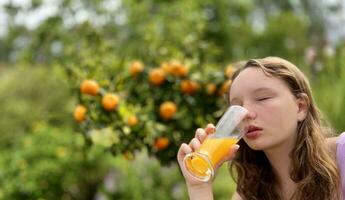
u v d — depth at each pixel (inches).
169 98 112.7
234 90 69.3
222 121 66.9
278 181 75.1
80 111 106.5
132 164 203.5
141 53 144.9
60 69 127.5
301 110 70.0
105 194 202.4
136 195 200.4
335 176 68.6
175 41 155.5
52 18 227.1
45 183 205.8
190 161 68.3
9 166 205.9
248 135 67.4
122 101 110.0
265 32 622.8
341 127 156.5
